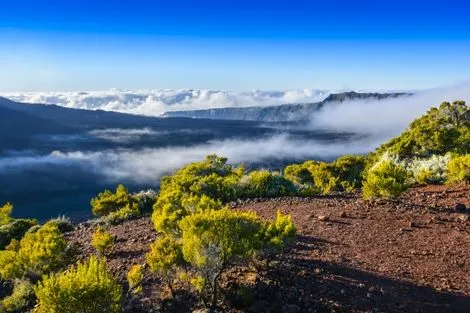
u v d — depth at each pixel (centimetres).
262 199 1705
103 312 708
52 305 685
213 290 773
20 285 1049
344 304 738
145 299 838
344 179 2553
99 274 730
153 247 872
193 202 1310
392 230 1140
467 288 789
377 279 827
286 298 766
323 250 995
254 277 838
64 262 1120
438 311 712
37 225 1919
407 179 1905
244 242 785
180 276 834
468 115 3253
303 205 1512
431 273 855
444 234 1091
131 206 2100
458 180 1777
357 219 1259
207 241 784
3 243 1789
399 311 712
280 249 862
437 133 2778
